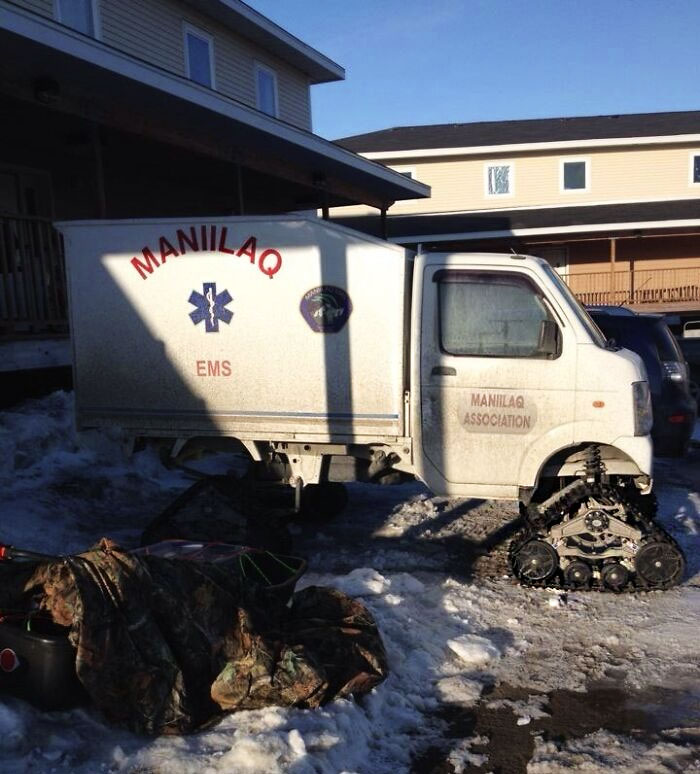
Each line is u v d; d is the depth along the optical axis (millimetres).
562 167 27594
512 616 4852
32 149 10711
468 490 5434
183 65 14953
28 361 8766
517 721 3604
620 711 3693
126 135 9727
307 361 5633
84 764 2928
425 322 5371
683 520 7020
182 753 2979
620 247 26391
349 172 13781
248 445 5863
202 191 14586
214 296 5758
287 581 4113
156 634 3182
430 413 5406
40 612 3334
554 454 5383
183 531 5656
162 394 5949
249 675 3279
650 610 4906
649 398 5258
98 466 7777
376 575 5137
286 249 5598
